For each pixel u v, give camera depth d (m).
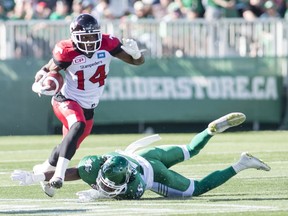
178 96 50.66
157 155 24.16
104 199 23.77
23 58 49.78
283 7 61.22
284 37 51.69
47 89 24.91
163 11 57.81
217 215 20.78
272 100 51.28
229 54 51.41
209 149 39.44
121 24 50.69
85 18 24.83
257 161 24.44
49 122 49.88
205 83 50.81
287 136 46.16
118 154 23.77
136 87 50.31
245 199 23.80
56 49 25.30
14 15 57.31
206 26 51.41
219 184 24.42
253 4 58.28
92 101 25.78
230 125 24.64
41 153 39.38
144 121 50.50
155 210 21.67
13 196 25.50
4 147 42.56
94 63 25.34
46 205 23.20
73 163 35.16
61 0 61.28
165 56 50.56
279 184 27.12
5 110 49.69
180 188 24.12
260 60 51.19
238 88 51.00
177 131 50.81
